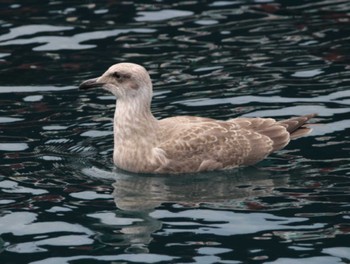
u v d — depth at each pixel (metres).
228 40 21.30
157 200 14.84
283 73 19.55
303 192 15.01
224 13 22.80
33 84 19.44
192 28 21.95
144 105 16.05
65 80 19.59
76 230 13.82
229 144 16.05
